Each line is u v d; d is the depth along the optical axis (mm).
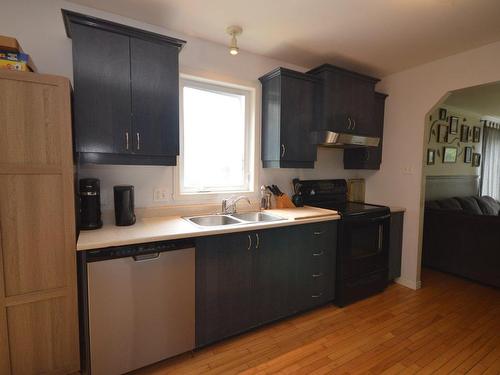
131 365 1600
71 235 1505
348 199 3379
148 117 1829
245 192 2646
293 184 2955
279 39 2293
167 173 2252
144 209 2156
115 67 1706
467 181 4977
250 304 2027
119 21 1974
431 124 4273
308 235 2307
